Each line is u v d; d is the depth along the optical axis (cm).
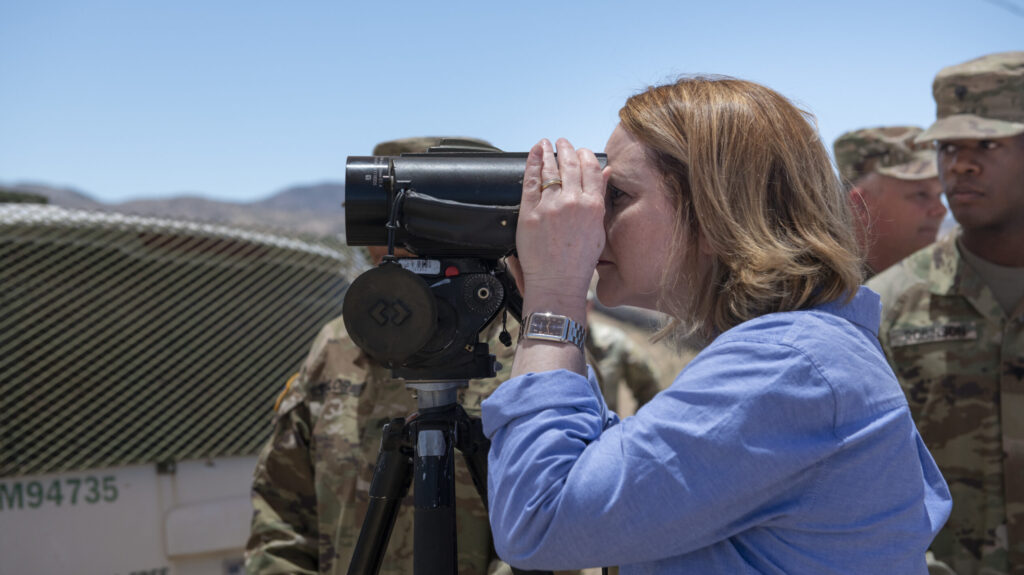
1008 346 238
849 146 356
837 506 99
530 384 107
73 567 256
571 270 112
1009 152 240
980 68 249
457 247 123
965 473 240
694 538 99
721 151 111
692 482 97
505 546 106
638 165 117
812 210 111
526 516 102
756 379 98
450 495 128
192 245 284
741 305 109
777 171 112
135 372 271
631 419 104
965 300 248
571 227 112
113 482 265
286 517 212
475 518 187
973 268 249
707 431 97
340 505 202
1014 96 245
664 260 116
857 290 109
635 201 117
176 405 276
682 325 119
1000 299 246
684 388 101
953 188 247
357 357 213
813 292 108
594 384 143
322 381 215
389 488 135
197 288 285
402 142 214
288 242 304
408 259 126
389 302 119
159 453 271
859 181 352
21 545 250
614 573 193
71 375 263
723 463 96
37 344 260
